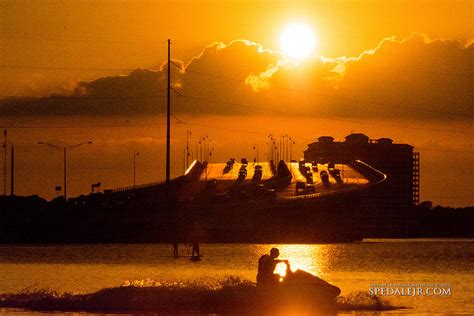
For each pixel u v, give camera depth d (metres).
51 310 91.19
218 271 165.25
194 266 184.38
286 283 93.00
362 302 98.00
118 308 93.19
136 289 96.44
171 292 94.00
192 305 92.50
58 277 146.00
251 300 92.50
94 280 138.38
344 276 156.00
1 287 123.88
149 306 92.69
